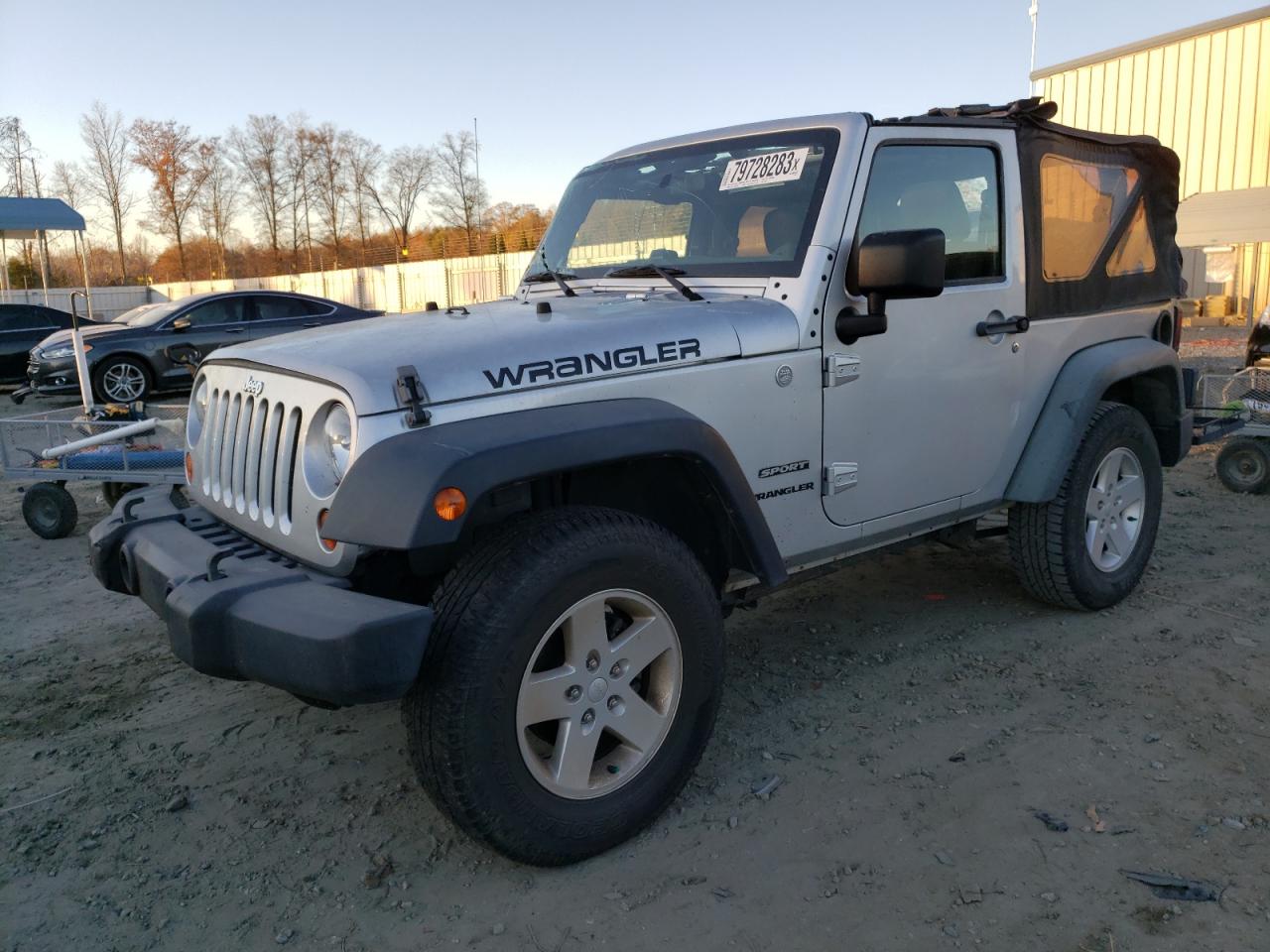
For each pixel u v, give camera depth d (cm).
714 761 321
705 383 292
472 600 241
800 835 276
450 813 246
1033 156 391
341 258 6619
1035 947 226
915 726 339
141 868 274
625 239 383
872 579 498
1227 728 326
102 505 741
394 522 226
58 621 480
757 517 293
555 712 255
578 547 251
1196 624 418
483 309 344
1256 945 223
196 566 267
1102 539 429
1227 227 1039
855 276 321
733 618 452
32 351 1344
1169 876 248
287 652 228
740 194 347
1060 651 396
